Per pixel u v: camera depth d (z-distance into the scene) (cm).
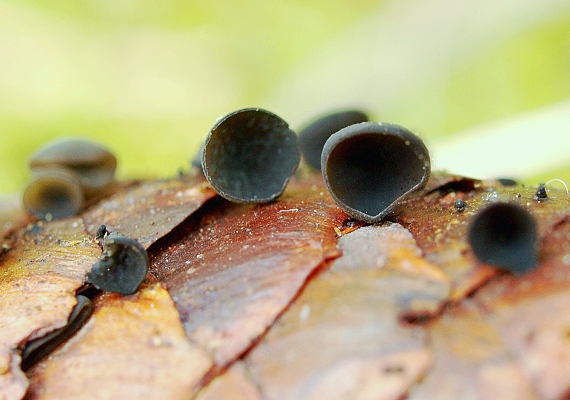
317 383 9
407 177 10
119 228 10
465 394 9
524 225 9
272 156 10
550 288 9
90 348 9
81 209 11
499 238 9
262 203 10
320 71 29
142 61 29
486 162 18
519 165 18
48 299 9
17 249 10
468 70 25
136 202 10
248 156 10
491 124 20
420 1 27
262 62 30
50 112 25
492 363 9
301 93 29
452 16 25
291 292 9
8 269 10
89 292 9
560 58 22
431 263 9
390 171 10
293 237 9
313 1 30
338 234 9
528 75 23
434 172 10
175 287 9
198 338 9
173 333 9
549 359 9
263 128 10
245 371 9
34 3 27
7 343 9
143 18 28
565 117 19
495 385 9
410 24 27
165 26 29
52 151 11
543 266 9
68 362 9
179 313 9
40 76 26
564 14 23
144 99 28
